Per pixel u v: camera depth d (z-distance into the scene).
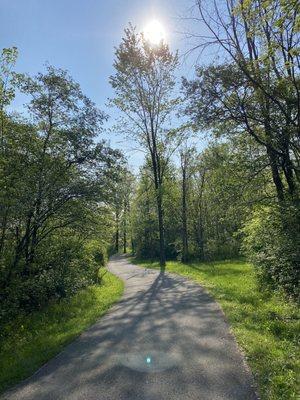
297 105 13.72
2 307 13.80
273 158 15.88
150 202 49.03
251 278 18.95
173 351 8.24
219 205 17.56
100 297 18.09
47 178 17.12
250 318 10.63
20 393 6.79
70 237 19.69
